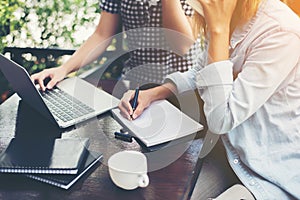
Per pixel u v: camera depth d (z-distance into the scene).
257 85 1.30
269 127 1.40
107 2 1.79
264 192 1.31
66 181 1.02
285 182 1.33
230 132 1.42
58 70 1.59
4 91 1.72
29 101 1.33
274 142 1.39
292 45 1.30
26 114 1.35
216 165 1.40
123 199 0.99
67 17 2.00
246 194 1.23
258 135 1.40
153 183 1.04
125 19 1.77
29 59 1.77
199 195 1.28
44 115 1.31
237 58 1.41
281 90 1.39
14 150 1.12
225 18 1.33
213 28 1.33
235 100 1.30
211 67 1.32
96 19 2.02
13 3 1.98
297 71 1.37
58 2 2.01
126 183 1.00
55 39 1.99
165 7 1.67
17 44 1.96
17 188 1.01
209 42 1.35
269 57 1.30
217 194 1.28
